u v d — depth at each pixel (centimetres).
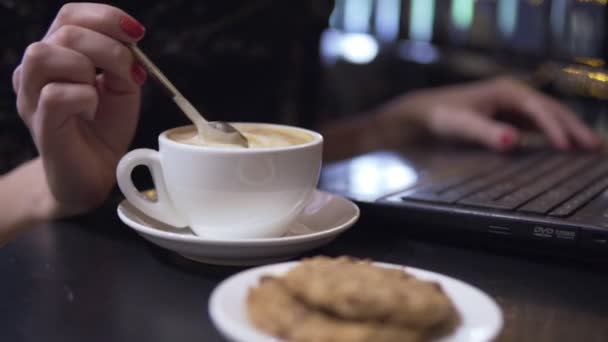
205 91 106
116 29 58
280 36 117
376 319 32
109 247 54
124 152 72
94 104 59
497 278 50
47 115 59
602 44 130
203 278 48
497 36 150
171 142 49
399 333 31
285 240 47
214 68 107
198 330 40
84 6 60
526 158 91
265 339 31
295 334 31
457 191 63
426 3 158
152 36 99
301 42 125
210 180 47
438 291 35
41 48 58
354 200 59
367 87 165
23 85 60
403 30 161
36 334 39
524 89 121
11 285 46
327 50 165
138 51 57
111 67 58
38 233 57
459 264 52
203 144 51
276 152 47
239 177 47
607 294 47
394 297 32
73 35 58
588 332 41
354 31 165
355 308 31
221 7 106
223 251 47
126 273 48
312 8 125
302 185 50
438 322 33
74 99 58
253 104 114
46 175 65
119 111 69
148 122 98
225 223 49
